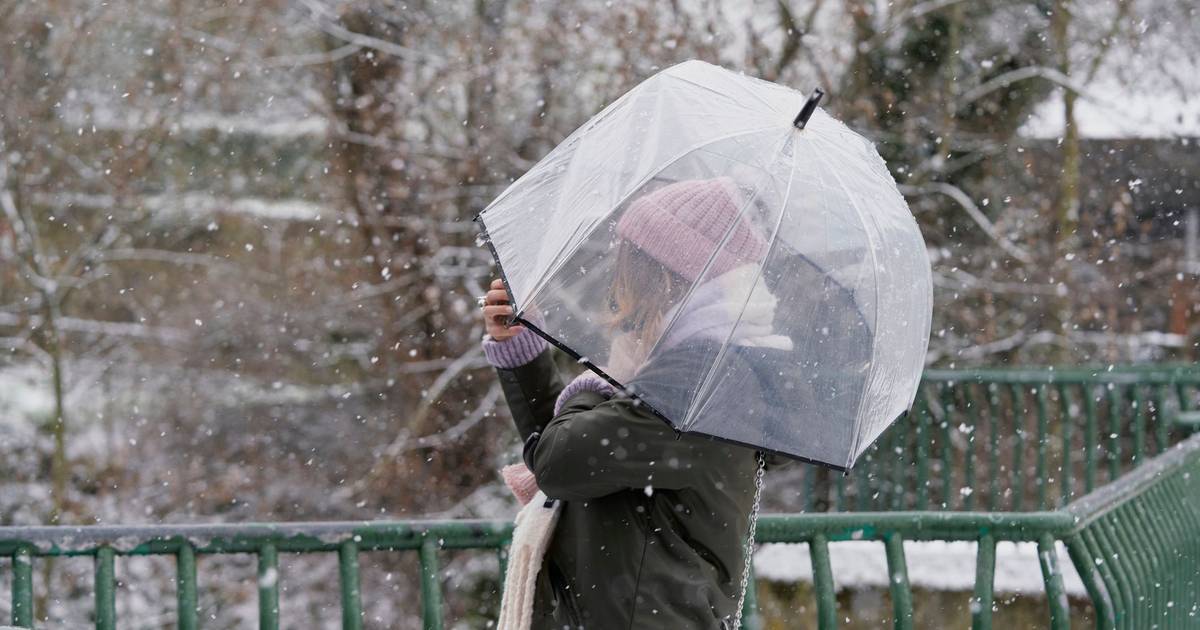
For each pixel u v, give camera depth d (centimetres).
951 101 1292
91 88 1348
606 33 1199
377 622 1323
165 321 1444
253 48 1345
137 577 1348
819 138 274
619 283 250
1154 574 383
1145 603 370
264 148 1406
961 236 1377
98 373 1448
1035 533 340
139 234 1434
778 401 248
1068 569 602
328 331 1395
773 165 261
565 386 281
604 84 1216
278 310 1388
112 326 1423
